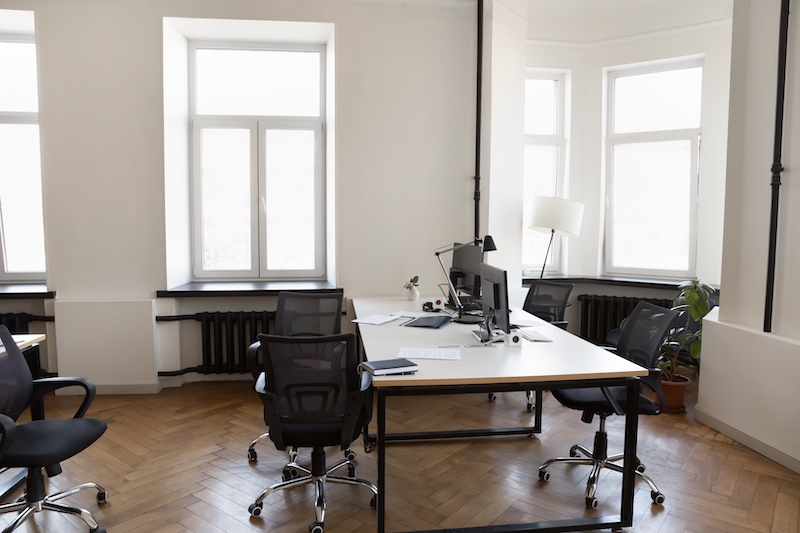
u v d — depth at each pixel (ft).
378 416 7.68
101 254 14.48
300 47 16.34
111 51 14.14
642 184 18.34
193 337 15.43
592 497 8.84
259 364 10.23
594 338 18.37
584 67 18.44
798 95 10.25
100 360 14.46
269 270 16.72
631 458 8.17
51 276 14.43
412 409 13.55
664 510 8.76
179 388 15.06
